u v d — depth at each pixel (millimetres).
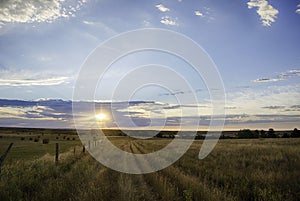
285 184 9500
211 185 10203
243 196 8617
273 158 17078
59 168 13453
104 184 9969
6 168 11430
